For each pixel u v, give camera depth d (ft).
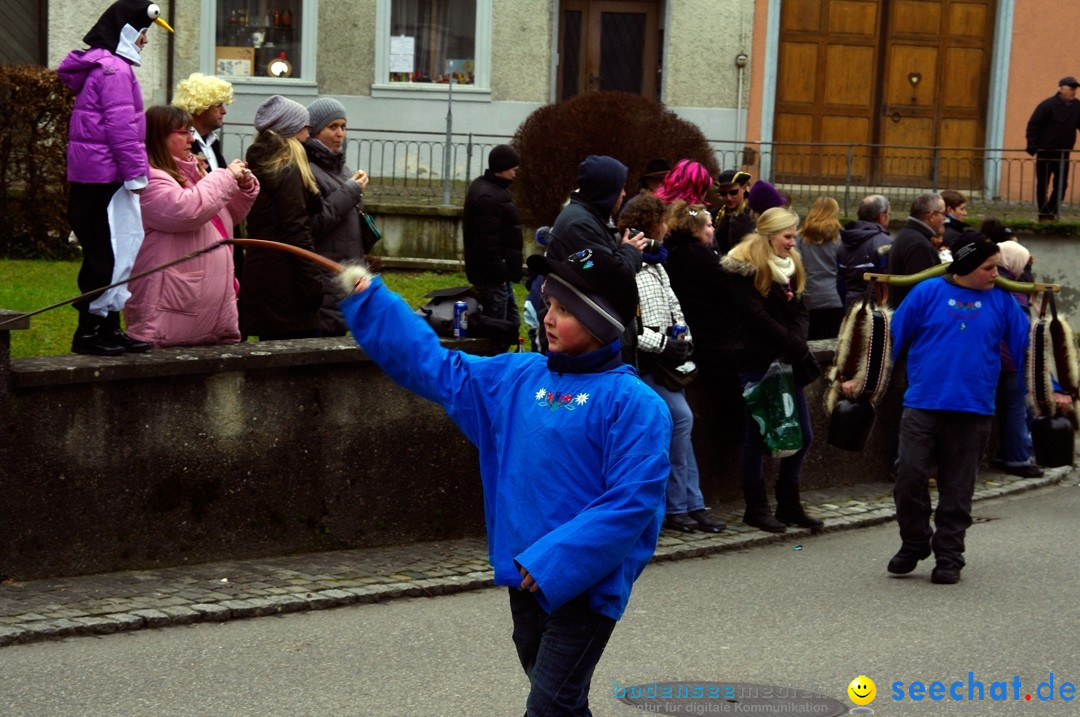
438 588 26.45
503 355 15.66
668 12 73.26
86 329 26.27
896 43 76.23
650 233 29.89
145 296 26.96
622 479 14.37
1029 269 41.22
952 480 28.35
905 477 28.37
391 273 54.34
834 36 75.82
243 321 29.94
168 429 26.27
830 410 30.09
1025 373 29.86
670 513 31.78
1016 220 64.54
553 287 14.89
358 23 71.20
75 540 25.35
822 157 74.64
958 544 28.25
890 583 28.14
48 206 48.98
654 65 75.51
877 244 42.91
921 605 26.32
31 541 24.85
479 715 19.49
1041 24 75.61
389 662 21.85
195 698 19.81
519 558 14.03
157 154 27.02
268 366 27.14
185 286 26.99
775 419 31.55
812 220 43.62
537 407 14.99
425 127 72.08
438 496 30.19
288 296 29.55
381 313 15.51
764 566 29.48
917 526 28.53
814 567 29.48
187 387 26.45
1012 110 76.13
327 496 28.58
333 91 71.46
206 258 27.25
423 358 15.46
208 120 30.17
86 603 23.80
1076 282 64.49
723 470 34.94
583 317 14.71
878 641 23.81
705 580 28.04
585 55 75.05
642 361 30.81
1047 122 66.13
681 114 73.87
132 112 25.49
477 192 33.83
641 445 14.46
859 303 29.81
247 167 29.25
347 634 23.41
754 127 74.54
